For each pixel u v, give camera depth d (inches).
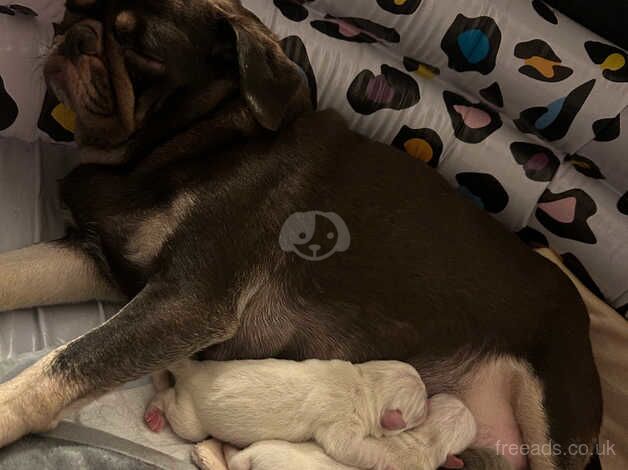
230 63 18.4
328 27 22.0
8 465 15.6
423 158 22.3
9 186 21.0
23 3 20.9
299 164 18.9
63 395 16.2
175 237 17.8
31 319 19.1
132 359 16.9
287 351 19.3
